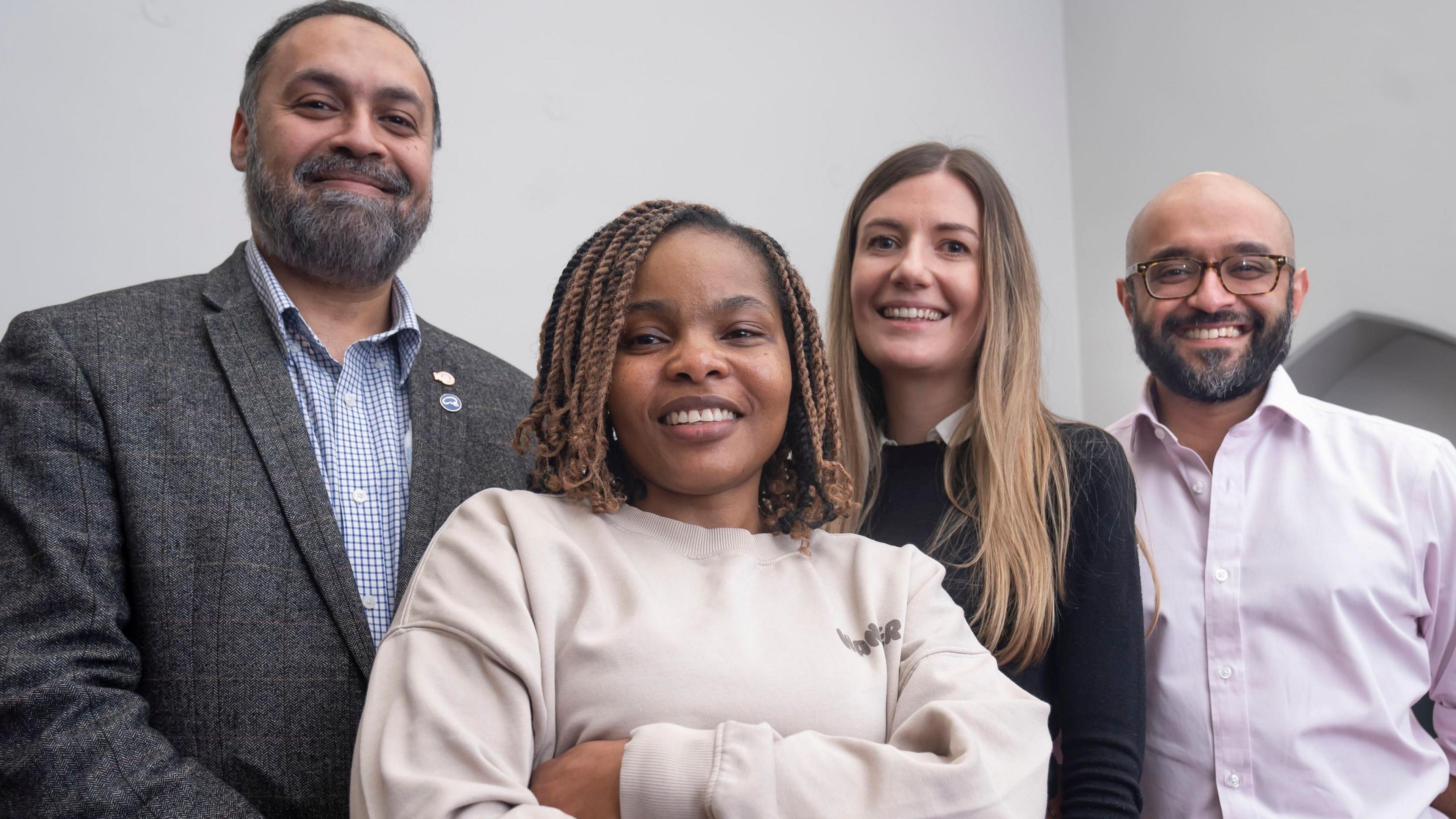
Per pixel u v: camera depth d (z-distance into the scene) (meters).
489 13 4.24
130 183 3.31
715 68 4.94
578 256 1.33
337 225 1.60
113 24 3.32
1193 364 1.98
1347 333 5.25
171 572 1.38
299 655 1.42
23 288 3.10
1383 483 1.92
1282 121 5.31
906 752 1.01
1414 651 1.85
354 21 1.73
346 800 1.39
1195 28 5.71
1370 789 1.77
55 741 1.22
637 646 1.05
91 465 1.40
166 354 1.50
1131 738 1.50
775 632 1.12
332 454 1.58
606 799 0.95
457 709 0.99
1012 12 6.18
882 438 1.98
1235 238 1.97
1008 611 1.60
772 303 1.25
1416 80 4.80
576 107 4.44
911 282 1.79
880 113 5.53
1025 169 6.08
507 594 1.05
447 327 3.98
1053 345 6.03
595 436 1.19
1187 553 1.94
